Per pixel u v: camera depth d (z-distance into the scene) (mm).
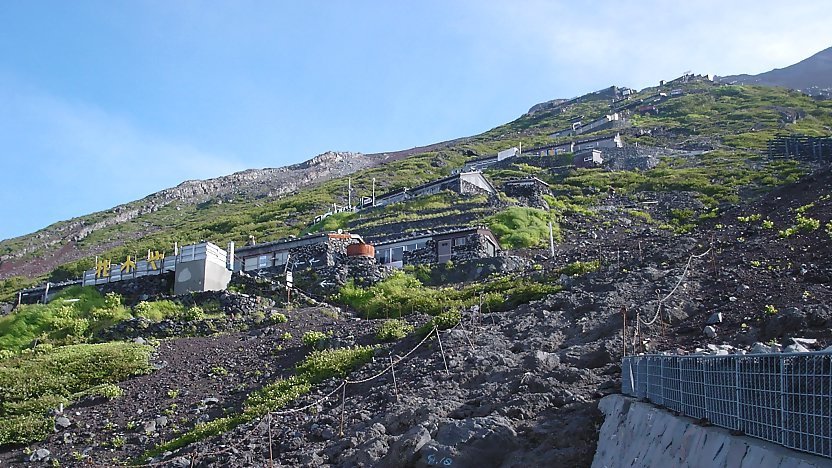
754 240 24297
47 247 116938
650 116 130000
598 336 18953
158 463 17938
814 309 15141
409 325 27844
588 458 11773
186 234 95562
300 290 38688
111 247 110375
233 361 28344
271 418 20156
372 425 16109
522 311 24344
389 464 13180
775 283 18719
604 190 73125
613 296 22156
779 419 7059
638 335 17438
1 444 23141
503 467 12242
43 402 25656
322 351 26609
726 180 68938
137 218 134375
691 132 108938
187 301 36469
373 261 41594
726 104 130000
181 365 28734
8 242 122938
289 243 43188
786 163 72688
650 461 9492
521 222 53844
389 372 21359
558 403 14109
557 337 19984
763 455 6957
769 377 7270
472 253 43844
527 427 13203
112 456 21375
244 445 18109
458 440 13000
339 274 39312
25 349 33094
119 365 28469
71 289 39562
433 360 20812
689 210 59406
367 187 107562
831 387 6250
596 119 138125
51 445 22891
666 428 9477
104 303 37844
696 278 21422
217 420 22047
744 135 99062
